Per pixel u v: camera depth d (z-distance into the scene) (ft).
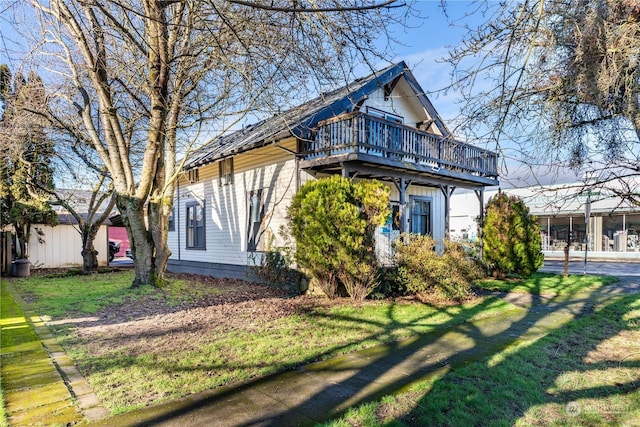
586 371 12.98
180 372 13.04
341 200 25.23
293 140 32.58
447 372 12.89
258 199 36.88
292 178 32.50
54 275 45.44
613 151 11.51
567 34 9.94
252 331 18.39
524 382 11.93
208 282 37.63
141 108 31.40
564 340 16.66
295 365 13.71
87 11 22.82
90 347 15.93
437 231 43.73
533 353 14.74
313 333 17.95
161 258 31.71
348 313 22.15
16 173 47.26
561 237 73.46
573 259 65.31
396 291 27.91
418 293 26.58
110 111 28.53
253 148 32.89
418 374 12.76
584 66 9.86
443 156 36.52
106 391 11.51
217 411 10.24
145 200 30.55
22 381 12.27
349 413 9.96
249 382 12.21
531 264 36.19
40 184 49.39
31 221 50.37
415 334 17.81
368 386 11.80
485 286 32.35
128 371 13.15
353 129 27.81
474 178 39.83
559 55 10.51
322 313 22.18
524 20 10.37
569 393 11.29
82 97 31.99
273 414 10.05
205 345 16.11
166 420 9.75
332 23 14.32
